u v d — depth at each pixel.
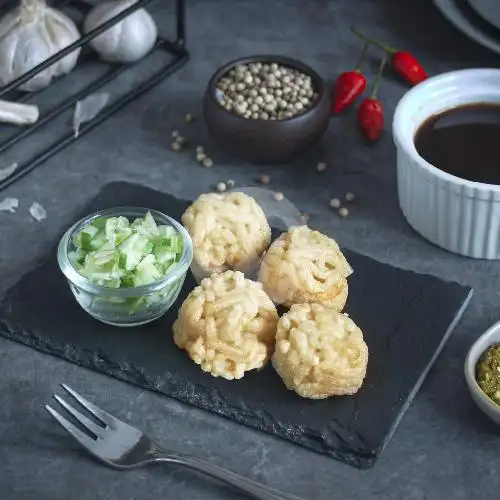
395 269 1.00
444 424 0.92
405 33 1.21
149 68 1.18
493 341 0.93
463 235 1.01
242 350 0.93
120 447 0.90
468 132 1.04
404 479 0.90
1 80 1.13
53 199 1.07
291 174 1.09
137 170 1.10
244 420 0.92
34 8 1.12
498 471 0.90
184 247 0.96
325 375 0.91
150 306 0.96
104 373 0.95
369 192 1.08
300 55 1.20
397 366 0.95
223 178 1.09
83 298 0.96
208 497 0.89
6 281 1.01
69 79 1.16
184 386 0.94
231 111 1.08
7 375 0.95
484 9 1.13
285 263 0.95
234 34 1.22
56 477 0.90
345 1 1.25
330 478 0.90
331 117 1.14
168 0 1.25
